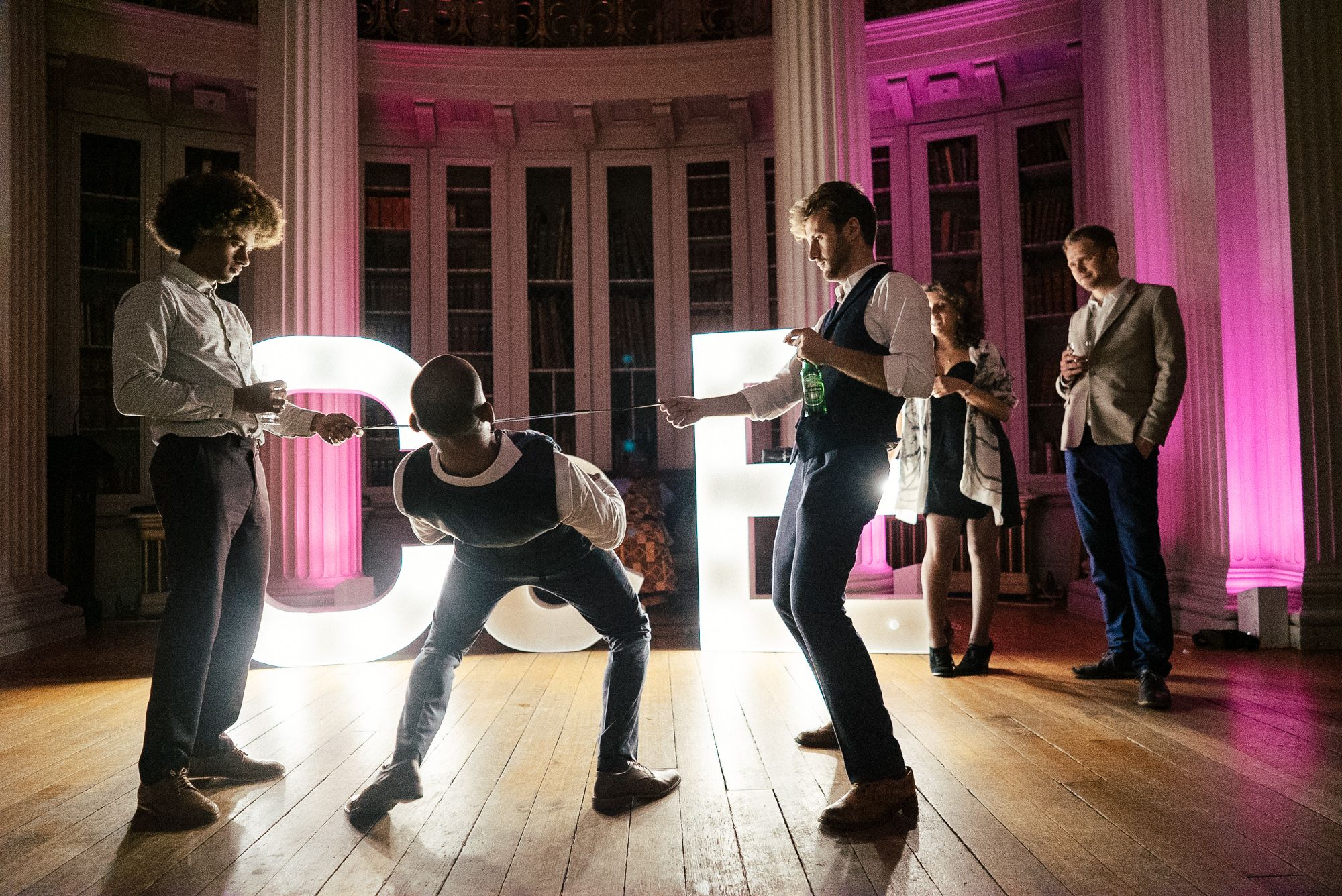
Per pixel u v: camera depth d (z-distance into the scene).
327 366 4.07
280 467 4.95
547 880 1.73
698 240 7.46
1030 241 6.82
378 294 7.28
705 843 1.91
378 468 7.13
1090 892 1.60
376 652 4.12
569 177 7.62
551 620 4.14
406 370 4.17
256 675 3.98
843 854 1.82
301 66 5.07
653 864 1.80
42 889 1.72
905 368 1.99
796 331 2.01
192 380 2.24
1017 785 2.23
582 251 7.44
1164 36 5.11
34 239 5.38
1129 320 3.37
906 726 2.84
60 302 6.23
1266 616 4.13
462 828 2.04
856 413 2.10
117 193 6.52
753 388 2.44
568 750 2.69
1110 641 3.61
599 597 2.20
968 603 6.33
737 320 7.37
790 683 3.60
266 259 5.02
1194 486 4.85
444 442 1.91
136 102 6.53
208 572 2.19
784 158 5.05
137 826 2.06
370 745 2.79
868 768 1.99
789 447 4.78
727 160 7.41
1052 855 1.78
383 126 7.27
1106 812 2.01
